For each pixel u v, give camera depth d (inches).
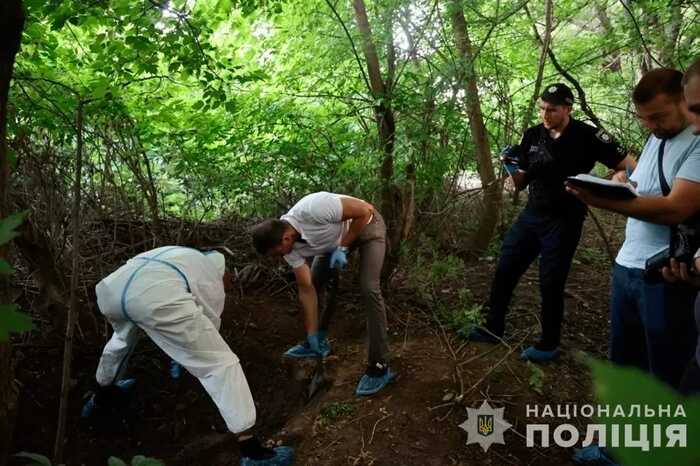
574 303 155.9
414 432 102.4
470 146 165.8
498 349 126.6
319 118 163.3
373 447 99.9
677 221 67.2
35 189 125.6
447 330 135.8
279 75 166.6
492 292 125.9
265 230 106.1
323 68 157.8
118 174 150.0
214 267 108.0
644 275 74.2
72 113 126.0
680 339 74.4
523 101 184.4
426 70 149.2
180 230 155.9
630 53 189.8
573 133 106.0
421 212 149.7
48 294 124.8
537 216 114.2
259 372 133.6
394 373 117.5
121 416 123.9
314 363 128.4
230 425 97.1
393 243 143.5
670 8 158.9
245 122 160.2
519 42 181.2
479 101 162.2
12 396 65.1
